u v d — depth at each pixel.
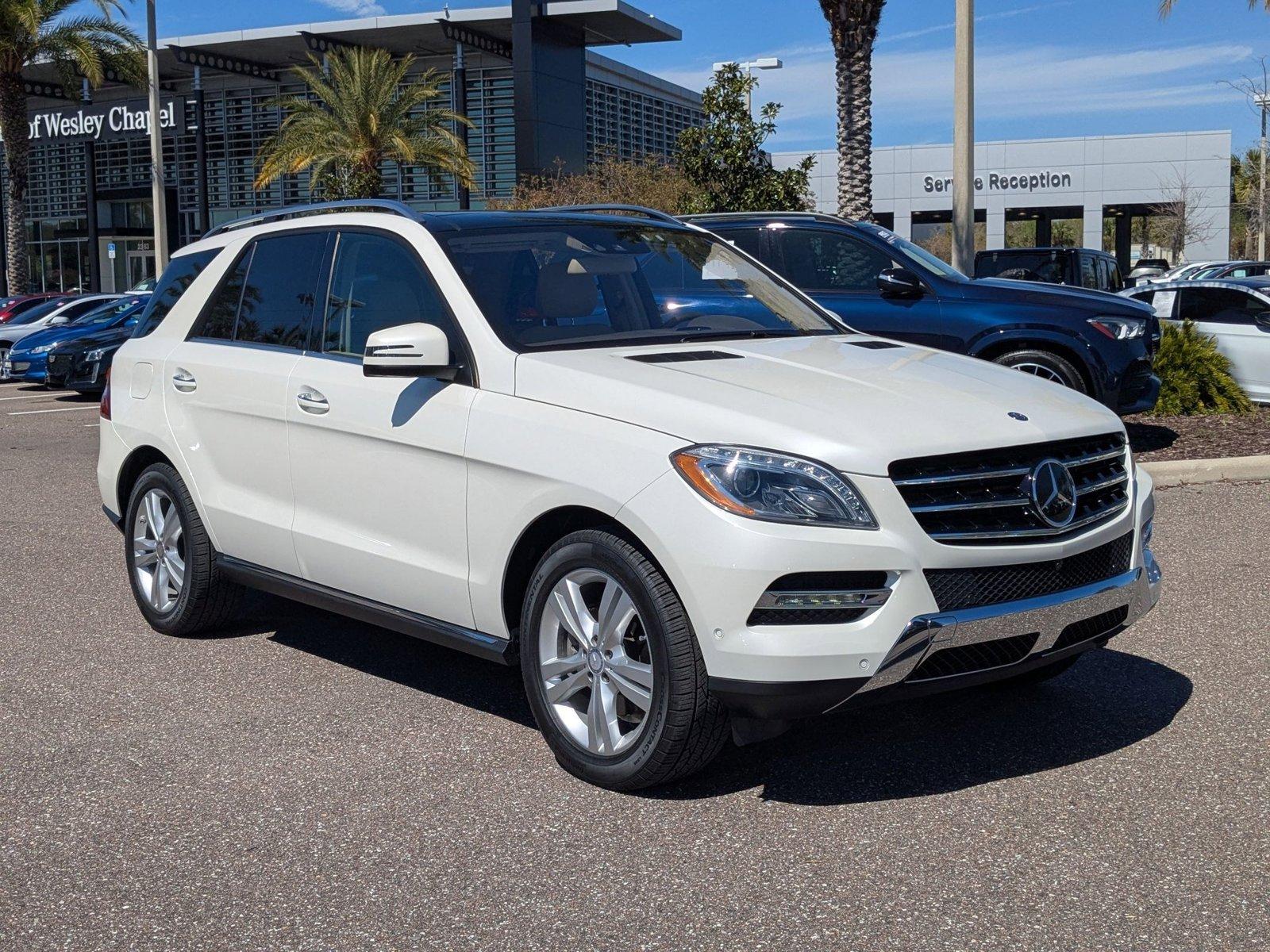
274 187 46.69
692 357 4.40
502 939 3.12
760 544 3.55
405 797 4.00
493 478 4.20
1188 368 12.20
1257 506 8.20
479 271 4.64
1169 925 3.11
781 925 3.16
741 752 4.35
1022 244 69.56
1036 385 4.45
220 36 42.06
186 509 5.67
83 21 36.56
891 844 3.60
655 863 3.51
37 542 8.28
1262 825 3.66
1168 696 4.80
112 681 5.26
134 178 49.50
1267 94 49.12
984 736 4.45
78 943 3.14
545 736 4.19
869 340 5.07
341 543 4.81
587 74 41.91
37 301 27.62
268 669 5.41
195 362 5.59
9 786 4.15
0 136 52.03
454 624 4.50
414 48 42.12
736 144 17.95
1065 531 3.90
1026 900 3.25
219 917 3.26
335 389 4.82
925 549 3.63
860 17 15.65
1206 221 49.12
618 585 3.89
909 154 50.56
